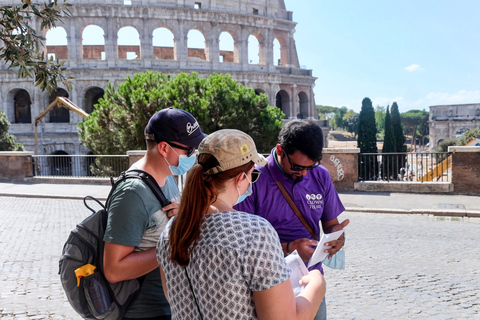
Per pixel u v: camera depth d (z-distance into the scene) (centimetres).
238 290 184
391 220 1298
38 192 1994
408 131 14762
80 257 279
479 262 833
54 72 571
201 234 196
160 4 5356
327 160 1805
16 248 998
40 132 5028
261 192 328
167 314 302
